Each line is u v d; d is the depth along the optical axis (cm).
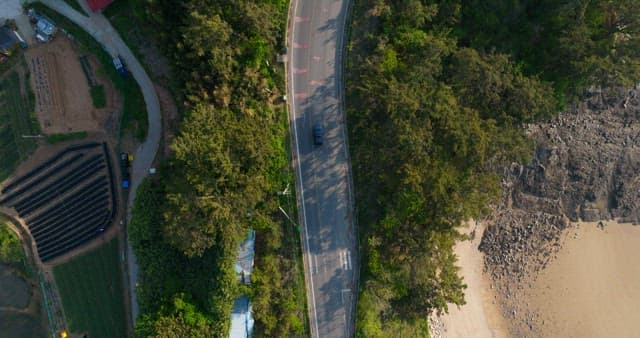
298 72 6331
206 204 5231
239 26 5500
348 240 6575
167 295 6138
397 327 6950
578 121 8212
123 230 6506
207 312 6094
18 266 6950
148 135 6191
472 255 8331
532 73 6950
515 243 8306
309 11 6291
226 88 5609
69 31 6062
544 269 8312
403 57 6219
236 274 6012
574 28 6462
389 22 6184
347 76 6338
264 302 6094
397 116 5662
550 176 8212
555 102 6669
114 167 6419
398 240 6397
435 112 5725
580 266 8312
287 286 6444
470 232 8206
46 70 6206
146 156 6234
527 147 6481
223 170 5212
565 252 8331
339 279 6594
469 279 8294
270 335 6362
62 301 6838
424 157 5712
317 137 6278
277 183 6078
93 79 6222
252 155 5397
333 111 6400
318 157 6438
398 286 6569
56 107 6300
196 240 5491
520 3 6512
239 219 5688
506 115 6412
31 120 6334
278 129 6119
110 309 6694
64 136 6347
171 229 5462
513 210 8300
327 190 6481
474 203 6112
